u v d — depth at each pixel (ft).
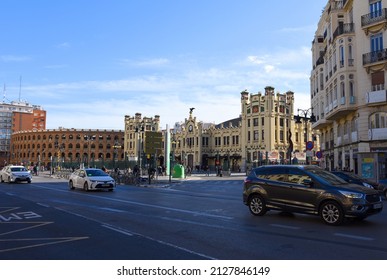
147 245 26.21
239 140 262.67
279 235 29.86
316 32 165.27
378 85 105.60
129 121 359.46
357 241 27.53
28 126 520.83
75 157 403.95
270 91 240.53
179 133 308.60
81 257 22.95
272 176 40.91
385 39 104.17
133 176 114.93
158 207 49.88
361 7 110.52
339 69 114.93
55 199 60.90
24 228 33.19
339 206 34.37
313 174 37.91
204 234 30.30
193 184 115.75
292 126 252.62
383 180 68.90
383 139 101.09
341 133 126.82
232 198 64.64
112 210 46.37
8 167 116.16
